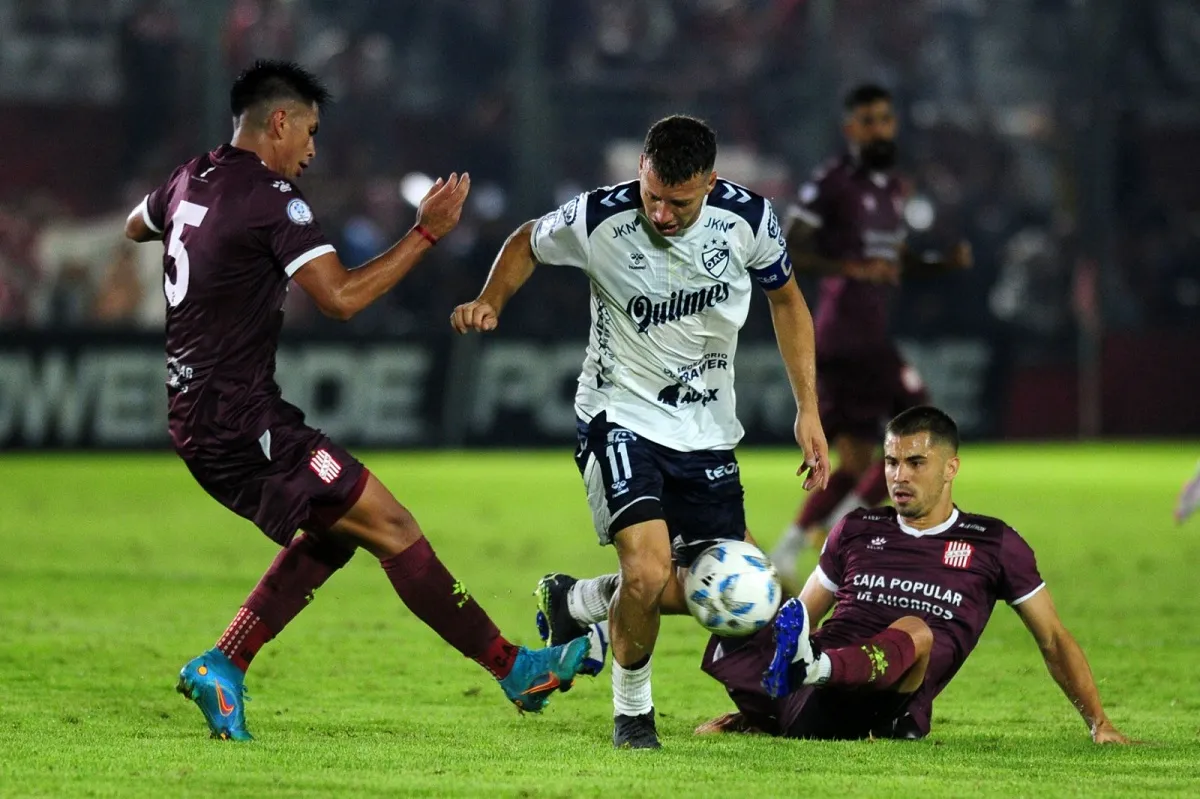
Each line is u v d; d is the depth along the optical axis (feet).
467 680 73.51
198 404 58.18
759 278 60.03
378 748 55.83
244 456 58.39
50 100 250.98
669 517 61.00
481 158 261.24
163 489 177.99
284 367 222.07
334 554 61.00
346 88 258.16
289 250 57.52
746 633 57.67
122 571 111.24
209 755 53.52
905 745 58.49
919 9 283.38
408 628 88.58
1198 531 143.95
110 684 70.03
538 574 111.96
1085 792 49.01
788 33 271.08
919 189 258.16
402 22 277.23
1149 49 266.16
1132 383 246.47
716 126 266.57
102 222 238.07
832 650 58.23
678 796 47.34
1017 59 297.74
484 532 138.51
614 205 58.03
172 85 252.21
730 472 60.80
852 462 106.22
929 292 245.24
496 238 240.32
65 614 91.15
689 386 59.62
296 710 65.46
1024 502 167.53
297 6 275.18
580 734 60.54
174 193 59.93
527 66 240.73
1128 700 71.00
